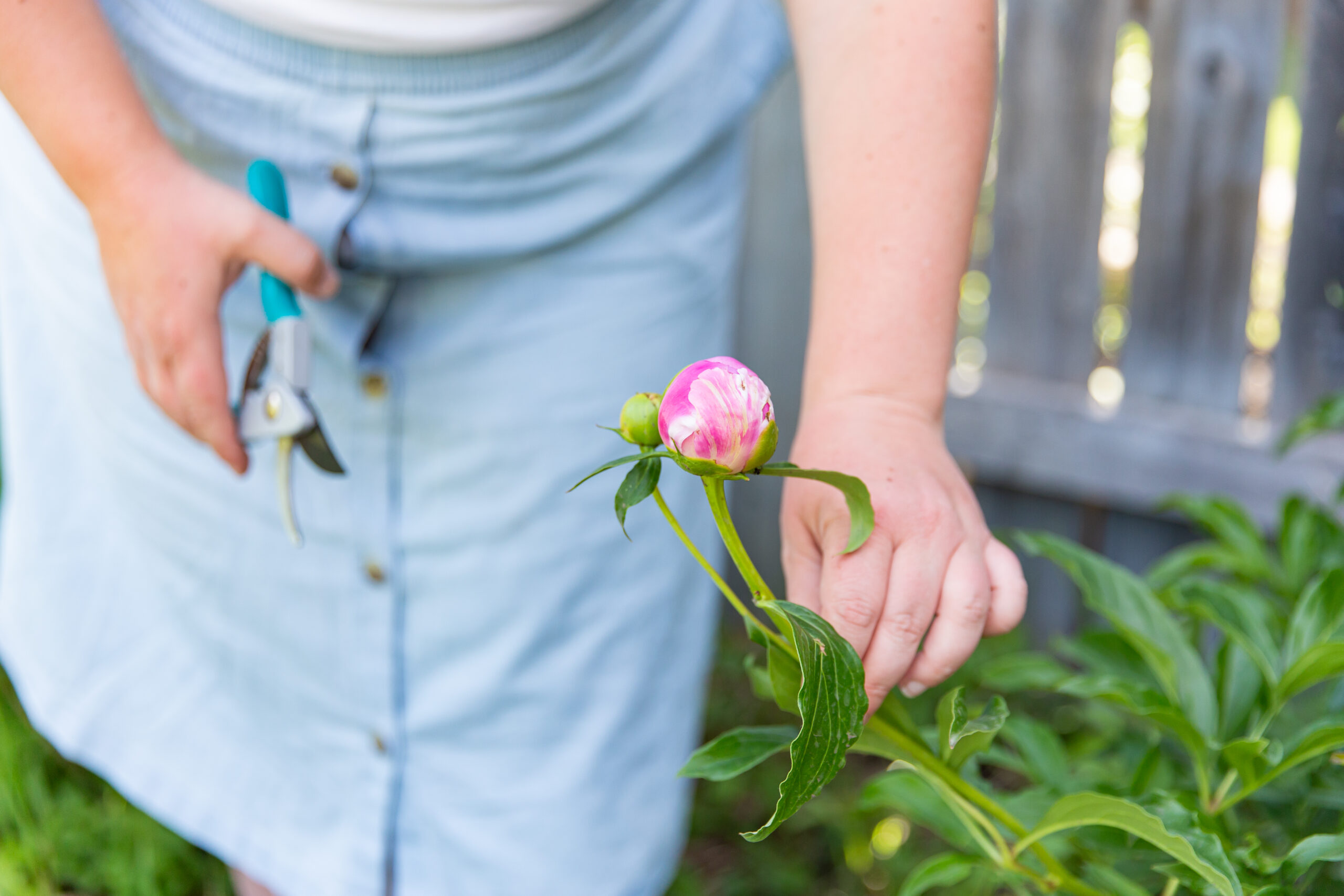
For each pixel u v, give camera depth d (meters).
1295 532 1.34
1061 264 2.17
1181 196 2.04
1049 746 1.23
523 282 1.31
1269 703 1.14
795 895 1.81
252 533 1.40
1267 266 2.23
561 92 1.26
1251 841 1.08
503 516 1.35
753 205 2.37
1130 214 2.52
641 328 1.35
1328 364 1.95
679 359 1.38
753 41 1.36
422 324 1.32
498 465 1.34
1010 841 1.14
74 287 1.37
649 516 1.40
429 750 1.42
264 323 1.33
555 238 1.30
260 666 1.45
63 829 1.80
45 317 1.43
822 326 1.10
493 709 1.40
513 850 1.43
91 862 1.78
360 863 1.45
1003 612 1.04
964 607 1.03
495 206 1.28
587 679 1.41
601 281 1.33
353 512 1.36
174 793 1.51
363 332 1.31
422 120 1.24
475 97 1.24
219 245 1.20
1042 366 2.23
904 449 1.06
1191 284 2.06
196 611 1.46
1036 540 1.17
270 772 1.48
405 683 1.41
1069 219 2.15
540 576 1.37
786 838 1.93
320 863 1.47
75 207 1.33
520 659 1.39
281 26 1.23
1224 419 2.07
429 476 1.35
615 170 1.30
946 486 1.05
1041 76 2.11
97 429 1.43
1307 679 1.11
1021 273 2.21
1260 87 1.93
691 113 1.32
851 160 1.11
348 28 1.22
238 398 1.34
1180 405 2.11
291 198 1.28
